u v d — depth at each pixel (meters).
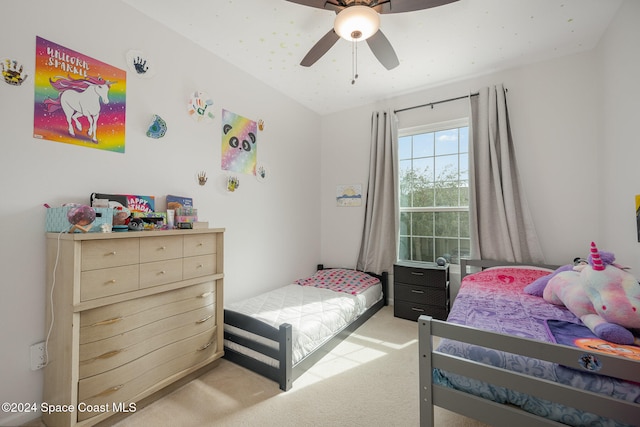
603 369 0.93
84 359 1.32
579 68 2.47
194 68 2.28
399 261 3.27
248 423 1.43
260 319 1.98
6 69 1.38
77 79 1.62
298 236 3.49
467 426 1.40
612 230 2.12
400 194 3.46
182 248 1.77
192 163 2.26
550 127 2.59
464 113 3.00
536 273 2.32
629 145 1.87
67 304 1.31
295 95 3.33
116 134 1.79
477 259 2.79
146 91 1.96
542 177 2.62
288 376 1.72
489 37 2.24
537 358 1.02
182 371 1.73
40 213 1.48
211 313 1.95
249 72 2.78
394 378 1.83
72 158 1.60
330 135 3.91
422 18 2.00
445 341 1.30
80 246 1.31
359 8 1.41
